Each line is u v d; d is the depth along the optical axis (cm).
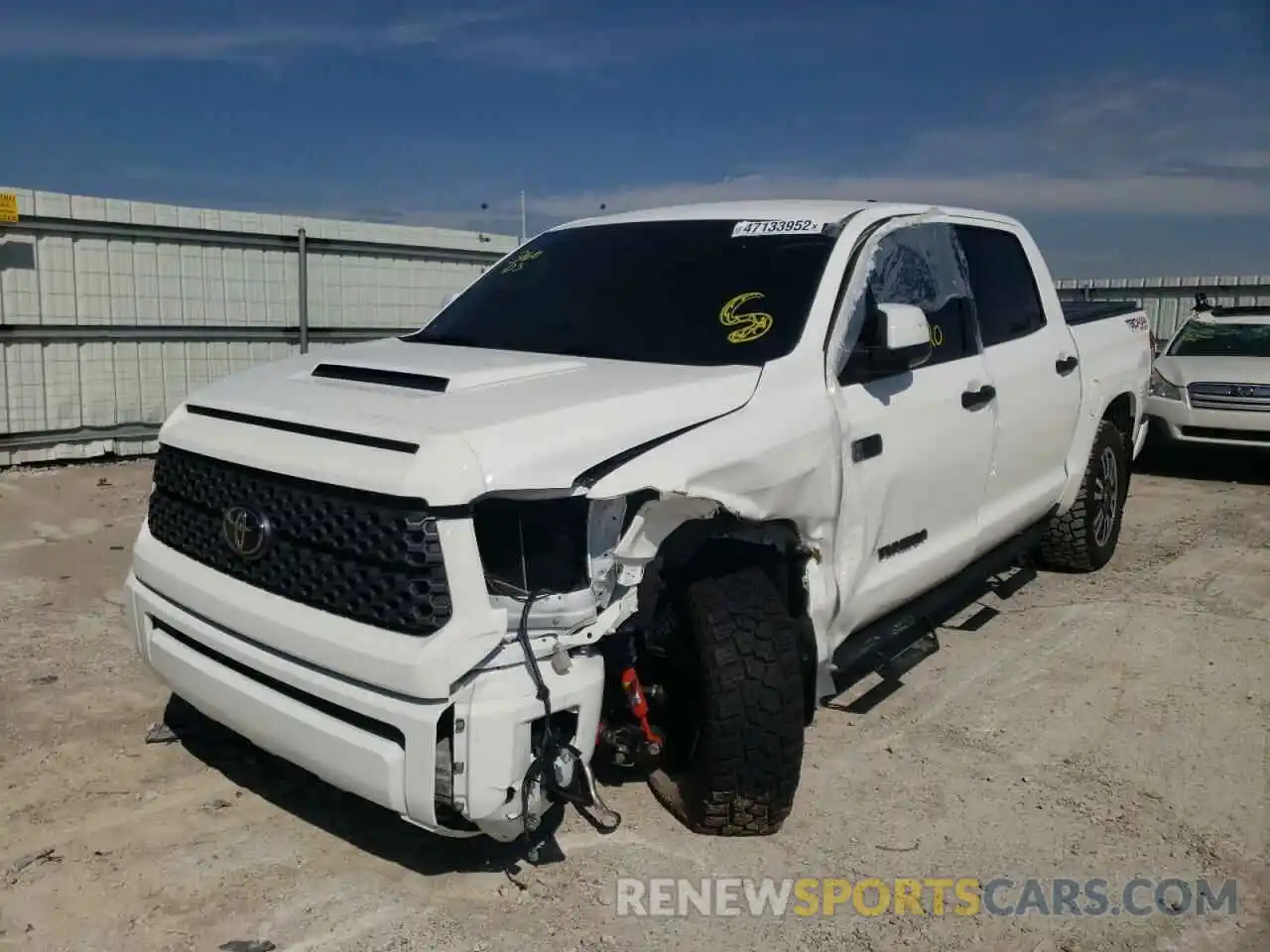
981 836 377
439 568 286
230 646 329
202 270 1166
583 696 302
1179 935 325
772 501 349
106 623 578
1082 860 364
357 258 1301
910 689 507
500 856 355
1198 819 392
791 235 437
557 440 303
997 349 523
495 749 287
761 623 344
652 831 372
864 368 409
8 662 516
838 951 312
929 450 443
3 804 383
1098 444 669
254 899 330
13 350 1039
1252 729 469
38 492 930
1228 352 1180
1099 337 661
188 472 357
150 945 307
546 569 300
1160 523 875
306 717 308
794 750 351
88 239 1077
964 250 517
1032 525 602
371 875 344
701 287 425
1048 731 464
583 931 318
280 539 320
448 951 307
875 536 413
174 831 368
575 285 455
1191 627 602
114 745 432
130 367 1123
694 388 348
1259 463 1205
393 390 344
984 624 602
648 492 311
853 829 379
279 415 333
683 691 357
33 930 312
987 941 320
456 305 488
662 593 353
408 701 288
